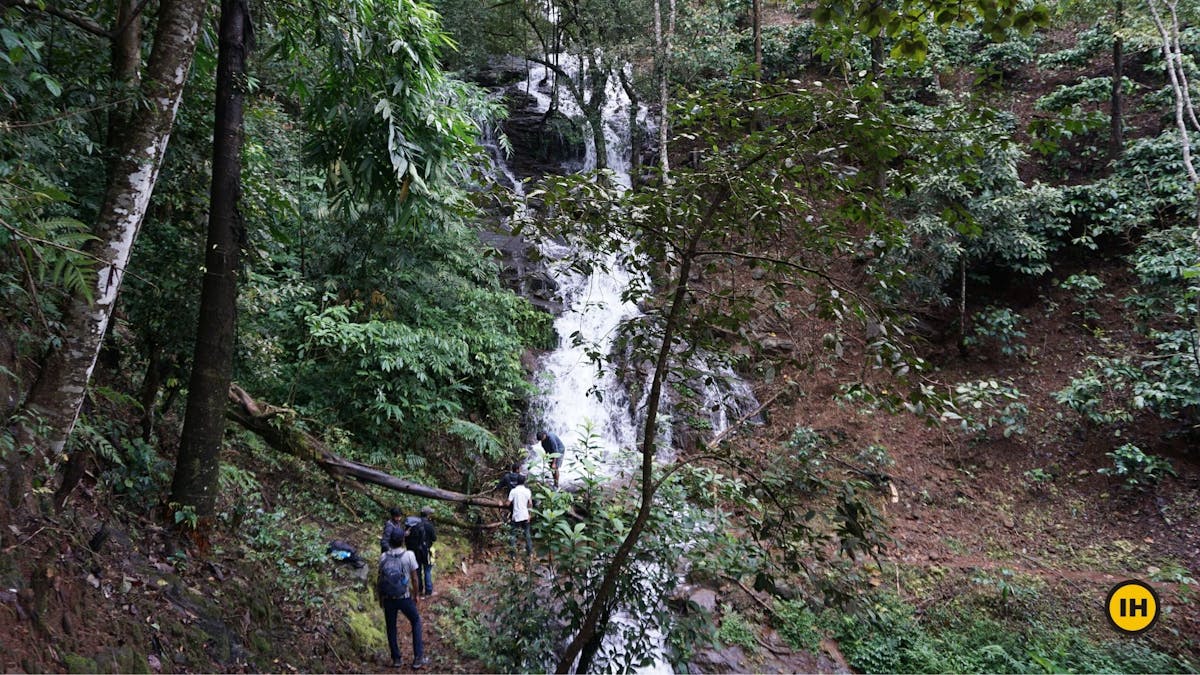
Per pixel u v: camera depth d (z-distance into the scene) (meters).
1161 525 10.02
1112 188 13.20
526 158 18.81
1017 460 11.53
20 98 4.61
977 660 7.91
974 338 13.34
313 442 8.47
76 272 3.08
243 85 5.86
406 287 11.05
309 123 7.32
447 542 8.98
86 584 4.15
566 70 21.75
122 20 4.65
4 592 3.50
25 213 3.02
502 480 9.22
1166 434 10.98
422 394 10.12
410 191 6.78
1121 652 7.96
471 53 17.09
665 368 3.89
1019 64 18.12
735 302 3.80
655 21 15.41
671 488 4.62
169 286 6.06
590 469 4.91
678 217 3.67
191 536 5.52
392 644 6.22
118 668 3.83
